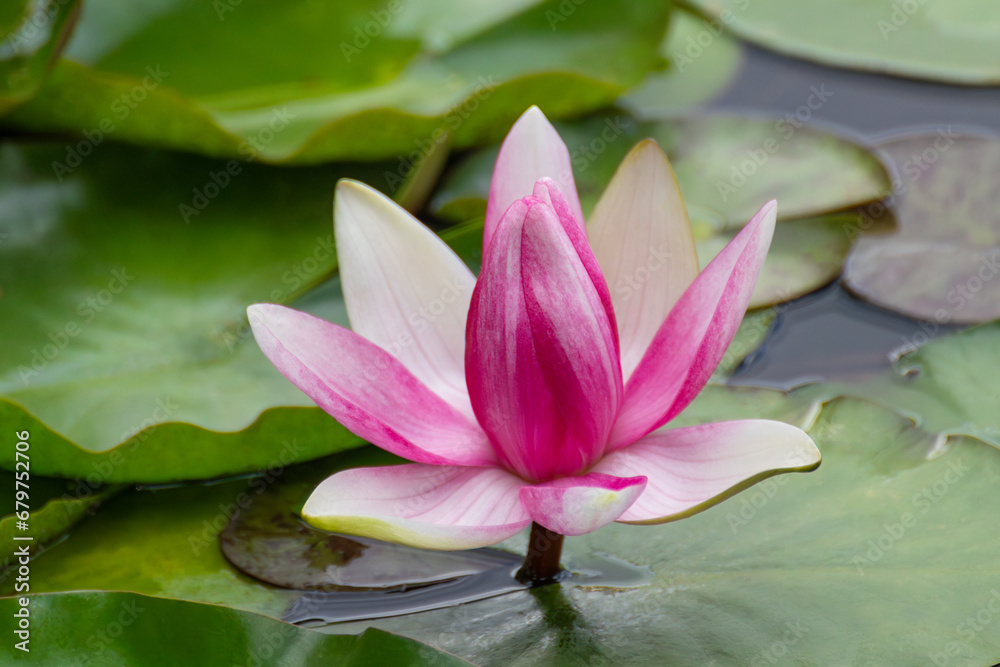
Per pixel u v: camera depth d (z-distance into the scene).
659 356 0.87
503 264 0.85
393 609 0.87
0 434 0.89
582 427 0.86
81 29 0.99
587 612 0.87
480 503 0.86
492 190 0.88
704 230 0.97
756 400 0.92
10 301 0.94
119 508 0.90
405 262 0.88
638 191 0.88
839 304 0.95
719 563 0.88
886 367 0.93
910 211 0.98
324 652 0.84
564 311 0.85
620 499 0.83
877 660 0.85
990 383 0.92
